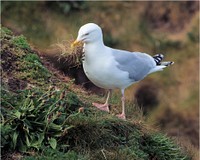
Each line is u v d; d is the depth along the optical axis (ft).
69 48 35.78
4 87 33.37
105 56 33.94
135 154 32.45
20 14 71.41
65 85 37.42
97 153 31.17
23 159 29.25
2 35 38.52
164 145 36.01
